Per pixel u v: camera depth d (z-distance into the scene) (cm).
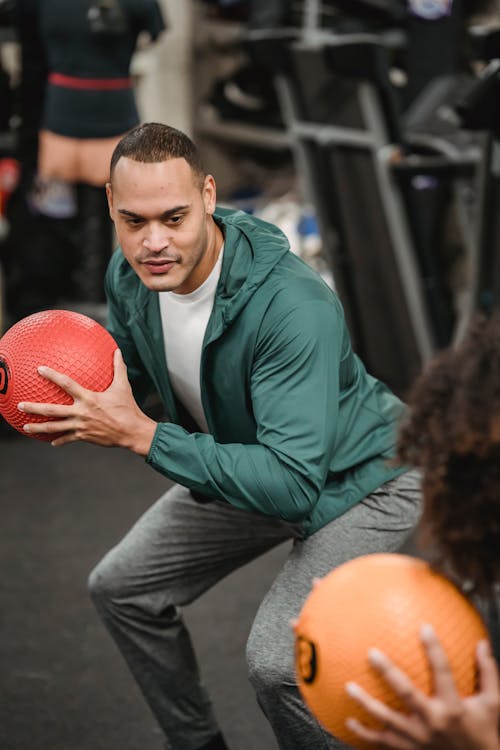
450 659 164
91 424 225
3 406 229
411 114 613
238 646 367
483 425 160
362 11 660
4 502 499
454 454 163
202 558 262
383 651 164
